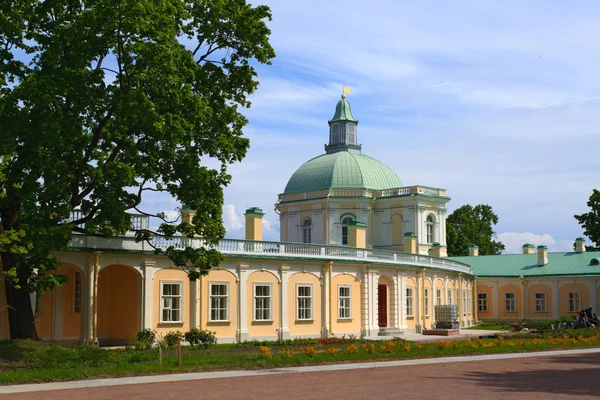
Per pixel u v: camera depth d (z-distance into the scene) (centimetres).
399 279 5447
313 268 4722
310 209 7612
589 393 1905
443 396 1834
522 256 7806
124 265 3778
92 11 2833
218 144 3353
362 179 7650
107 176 2956
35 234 2794
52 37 2862
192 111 3134
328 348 3378
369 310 5072
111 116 3084
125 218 3003
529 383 2142
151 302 3853
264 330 4372
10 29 2891
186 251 3444
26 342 2838
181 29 3425
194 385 2092
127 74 2950
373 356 3039
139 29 2859
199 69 3262
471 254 8512
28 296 3078
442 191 7769
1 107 2720
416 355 3167
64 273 3878
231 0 3478
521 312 7412
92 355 2705
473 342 3688
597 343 3953
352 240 5384
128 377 2312
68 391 1962
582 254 7500
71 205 3034
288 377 2320
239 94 3544
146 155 3188
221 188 3362
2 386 2073
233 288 4234
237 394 1873
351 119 8344
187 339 3603
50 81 2716
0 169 2689
